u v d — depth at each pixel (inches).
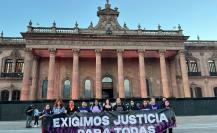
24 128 882.8
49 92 1681.8
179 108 1552.7
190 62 2233.0
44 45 1780.3
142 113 523.5
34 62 1918.1
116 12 1984.5
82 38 1824.6
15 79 1999.3
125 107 656.4
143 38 1875.0
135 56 2063.2
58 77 1973.4
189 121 1070.4
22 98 1652.3
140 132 513.7
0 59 2030.0
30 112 930.1
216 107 1584.6
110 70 2042.3
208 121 1025.5
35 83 1872.5
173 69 2052.2
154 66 2100.1
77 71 1756.9
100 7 2001.7
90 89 1985.7
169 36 1892.2
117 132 509.7
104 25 1940.2
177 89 2006.6
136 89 2018.9
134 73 2060.8
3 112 1445.6
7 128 887.1
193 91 2153.1
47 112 686.5
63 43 1801.2
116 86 2001.7
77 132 503.2
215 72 2235.5
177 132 647.8
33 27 1840.6
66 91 1952.5
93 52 1909.4
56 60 2015.3
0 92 1972.2
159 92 2026.3
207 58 2262.6
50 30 1860.2
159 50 1873.8
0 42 2043.6
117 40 1856.5
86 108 618.8
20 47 2073.1
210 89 2181.3
